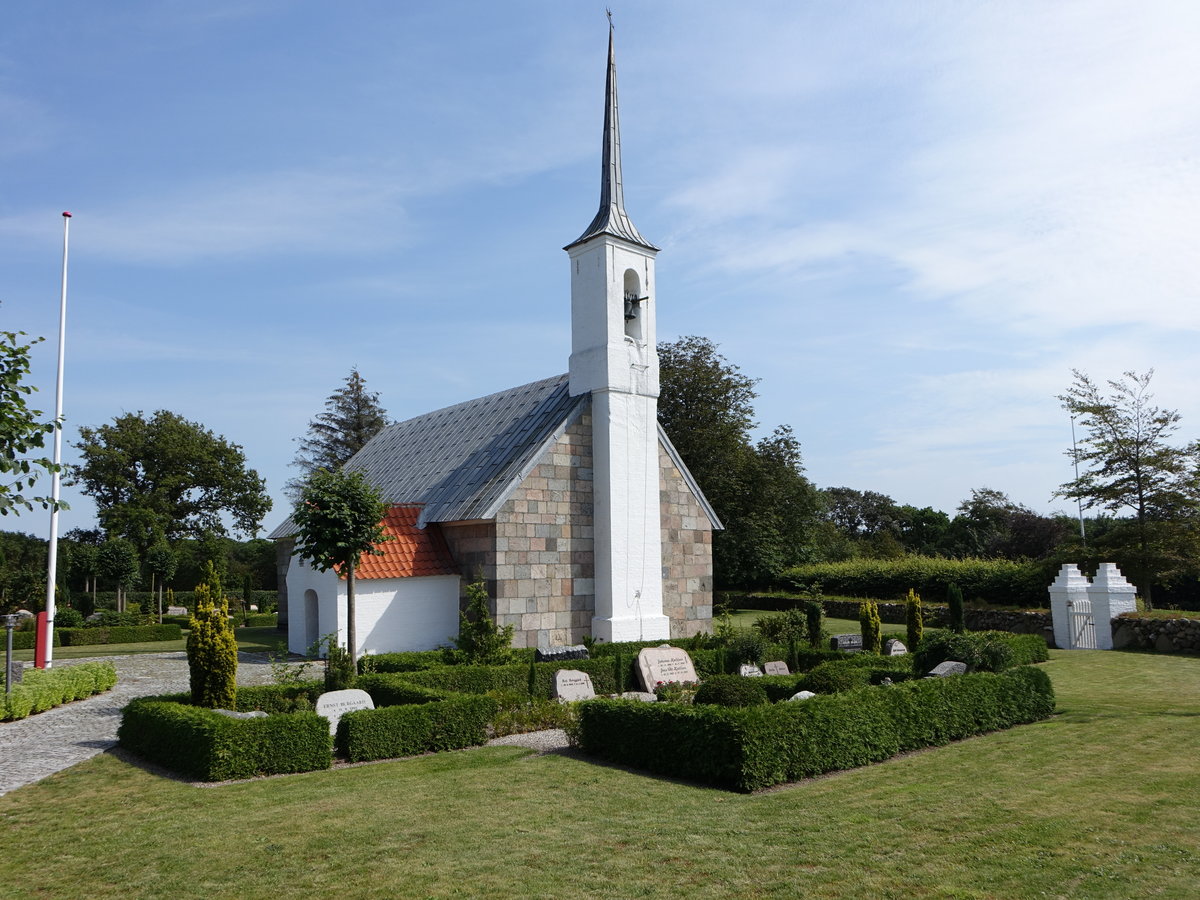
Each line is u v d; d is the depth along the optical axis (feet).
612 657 60.85
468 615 75.87
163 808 30.27
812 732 34.35
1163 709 48.75
